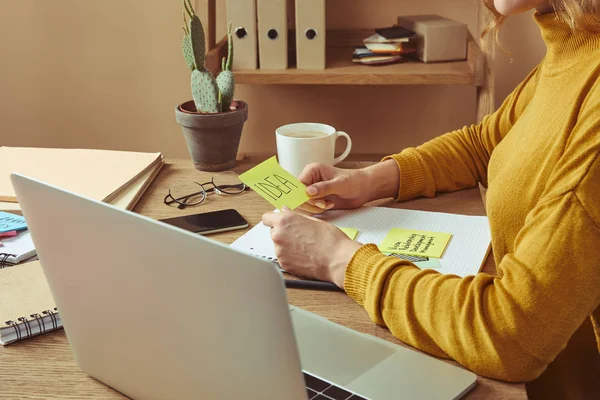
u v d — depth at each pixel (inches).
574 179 32.1
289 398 25.6
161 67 99.6
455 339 32.7
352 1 94.2
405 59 87.0
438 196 54.1
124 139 103.9
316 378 31.3
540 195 37.6
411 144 100.5
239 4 81.4
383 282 36.2
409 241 44.8
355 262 38.2
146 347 29.1
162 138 103.5
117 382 31.7
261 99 100.0
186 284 25.9
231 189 55.4
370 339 34.7
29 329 35.9
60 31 98.7
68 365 34.1
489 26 54.3
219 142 58.5
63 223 29.0
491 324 32.1
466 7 93.0
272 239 42.0
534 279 31.9
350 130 100.6
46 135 104.2
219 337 26.1
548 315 31.7
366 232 46.8
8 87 101.8
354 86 98.2
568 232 31.8
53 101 102.3
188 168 60.6
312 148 55.1
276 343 24.6
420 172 53.3
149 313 28.0
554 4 38.6
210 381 27.5
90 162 58.2
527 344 31.7
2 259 43.2
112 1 96.9
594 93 34.4
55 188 28.5
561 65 39.2
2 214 48.9
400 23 92.0
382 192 52.5
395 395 30.2
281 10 81.3
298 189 49.3
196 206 52.2
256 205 52.2
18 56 100.2
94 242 28.3
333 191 49.9
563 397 42.5
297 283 40.2
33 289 38.8
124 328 29.5
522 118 46.8
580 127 34.0
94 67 100.3
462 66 82.7
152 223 25.7
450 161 54.9
